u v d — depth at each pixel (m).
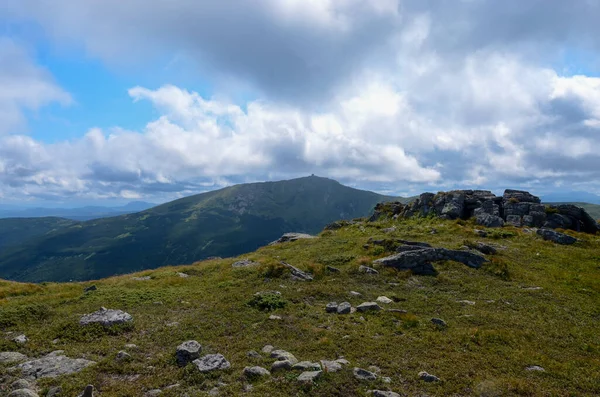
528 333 20.11
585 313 24.28
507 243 44.09
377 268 33.25
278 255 42.69
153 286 29.80
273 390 12.90
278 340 18.19
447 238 46.34
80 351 16.45
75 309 23.08
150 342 17.84
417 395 13.17
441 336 19.23
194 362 14.95
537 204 56.44
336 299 26.09
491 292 28.02
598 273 33.00
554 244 43.16
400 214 67.81
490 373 15.18
